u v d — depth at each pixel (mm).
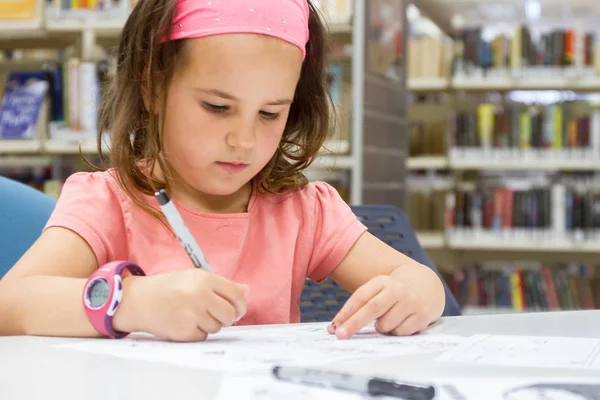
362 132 2959
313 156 1221
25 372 561
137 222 1072
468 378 536
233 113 923
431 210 4348
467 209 4230
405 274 981
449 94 4617
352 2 2986
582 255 4426
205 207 1128
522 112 4242
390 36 3359
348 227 1165
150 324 732
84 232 991
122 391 498
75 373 556
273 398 469
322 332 800
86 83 3266
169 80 949
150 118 1020
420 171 4539
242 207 1155
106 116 1147
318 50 1188
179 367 575
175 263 1061
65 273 936
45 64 3459
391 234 1364
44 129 3336
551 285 4242
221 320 732
